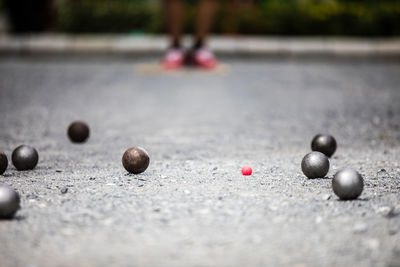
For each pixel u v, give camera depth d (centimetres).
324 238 201
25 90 487
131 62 703
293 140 329
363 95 471
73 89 498
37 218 216
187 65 630
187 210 221
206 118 388
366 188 243
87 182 251
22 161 268
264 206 224
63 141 327
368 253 193
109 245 199
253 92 490
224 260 190
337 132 349
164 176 257
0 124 366
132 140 329
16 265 189
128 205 225
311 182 250
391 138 335
